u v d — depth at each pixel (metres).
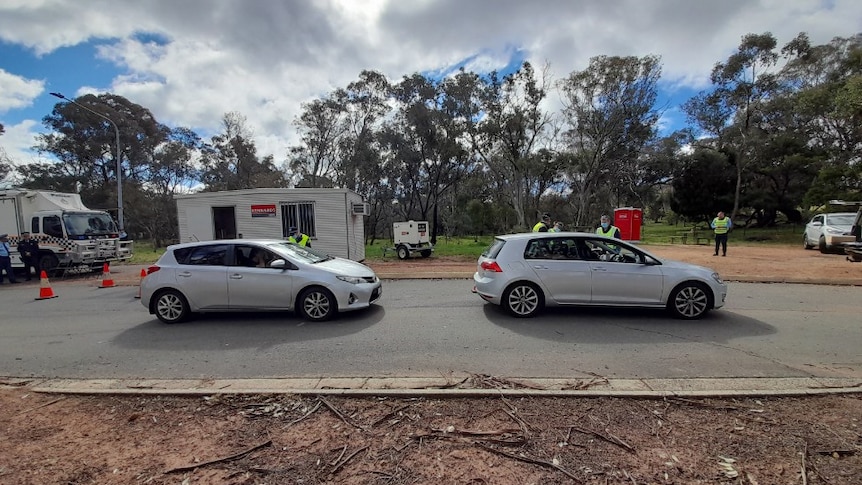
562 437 3.15
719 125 35.88
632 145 30.33
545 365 4.82
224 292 7.21
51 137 41.91
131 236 44.47
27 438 3.30
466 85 31.25
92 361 5.38
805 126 32.34
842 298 8.56
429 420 3.44
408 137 35.78
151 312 7.40
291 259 7.36
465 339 5.93
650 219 69.38
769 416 3.45
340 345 5.75
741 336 5.93
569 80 28.16
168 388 4.23
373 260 18.41
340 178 39.62
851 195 23.95
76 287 12.42
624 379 4.28
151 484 2.69
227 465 2.88
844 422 3.34
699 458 2.88
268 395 3.96
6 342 6.42
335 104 37.59
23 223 14.82
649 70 26.75
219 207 14.81
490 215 40.00
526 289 7.12
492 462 2.86
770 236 27.98
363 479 2.69
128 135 42.81
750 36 31.69
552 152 33.16
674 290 6.90
